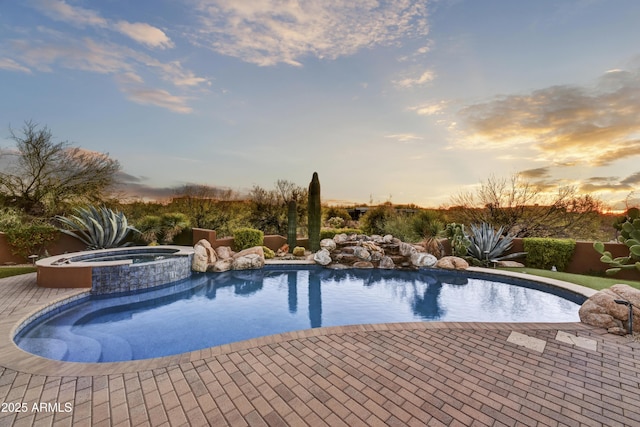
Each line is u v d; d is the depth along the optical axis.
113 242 12.90
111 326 6.33
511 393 3.14
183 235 15.38
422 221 17.33
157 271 9.30
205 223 18.58
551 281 9.22
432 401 2.97
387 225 18.78
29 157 14.04
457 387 3.25
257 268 12.40
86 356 4.86
